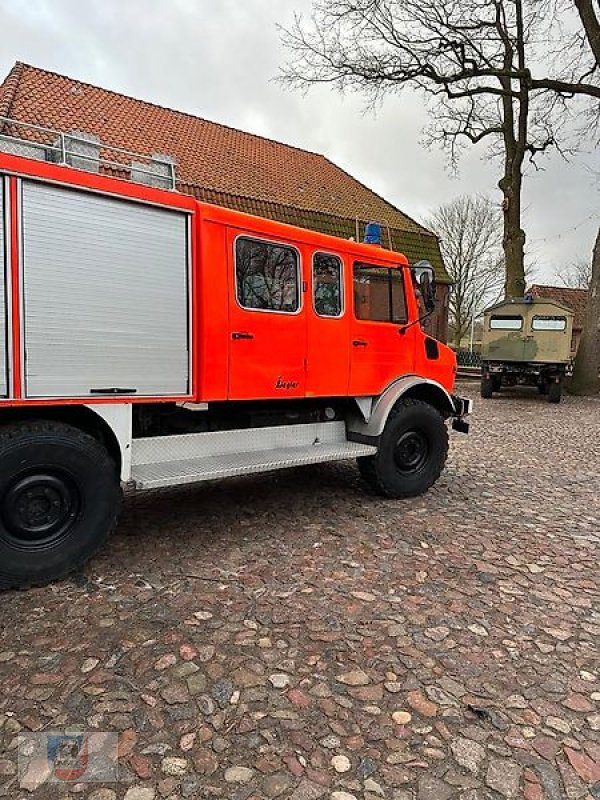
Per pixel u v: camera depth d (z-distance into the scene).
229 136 19.70
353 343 4.89
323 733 2.18
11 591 3.32
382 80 16.61
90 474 3.46
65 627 2.92
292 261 4.43
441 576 3.64
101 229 3.38
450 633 2.93
